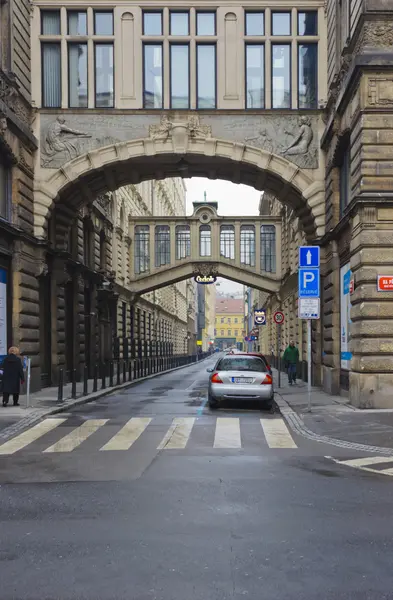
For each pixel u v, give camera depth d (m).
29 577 4.61
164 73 20.72
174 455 9.34
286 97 21.02
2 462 8.98
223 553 5.08
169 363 46.81
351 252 15.80
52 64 20.95
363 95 15.07
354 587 4.42
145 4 20.72
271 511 6.29
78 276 25.97
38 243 20.12
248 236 43.78
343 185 18.44
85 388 18.70
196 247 43.69
